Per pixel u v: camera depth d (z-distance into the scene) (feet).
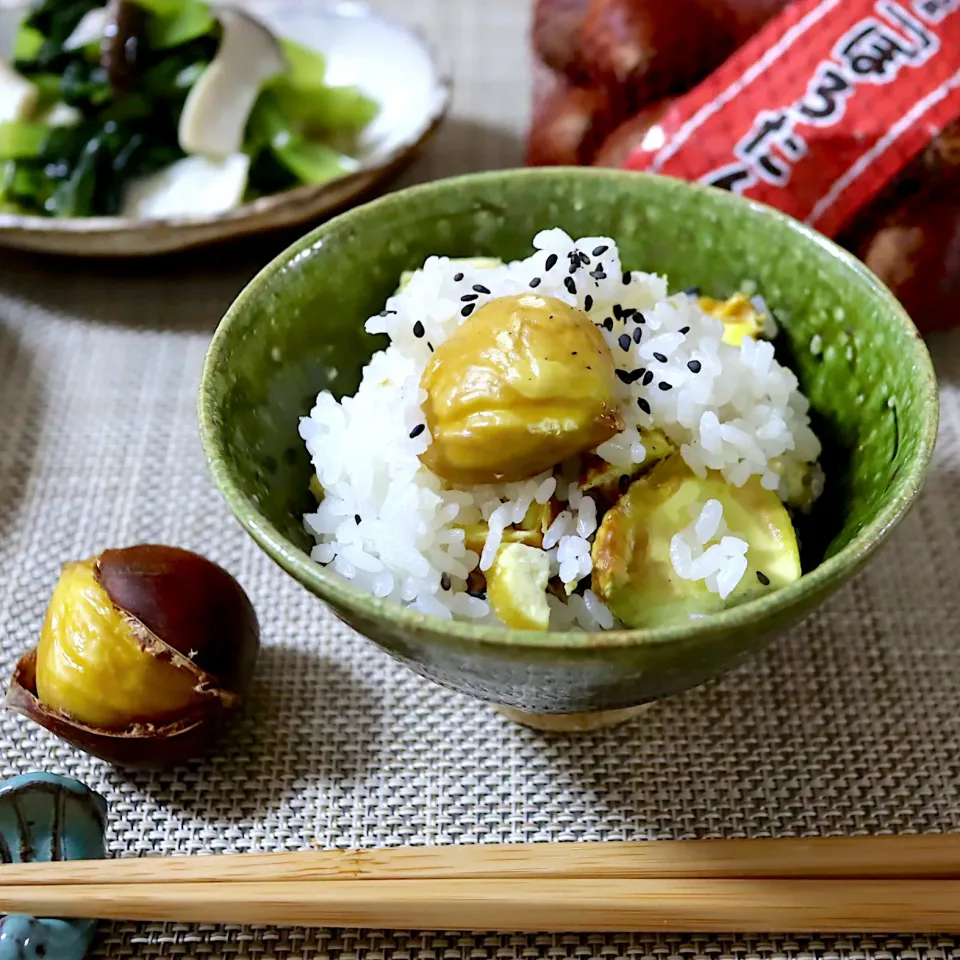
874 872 1.06
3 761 1.15
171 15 1.45
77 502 1.28
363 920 1.06
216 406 1.06
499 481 1.06
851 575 1.00
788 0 1.33
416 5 1.91
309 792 1.13
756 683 1.17
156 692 1.09
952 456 1.29
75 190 1.43
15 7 1.57
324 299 1.14
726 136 1.29
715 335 1.12
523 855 1.07
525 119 1.63
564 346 1.04
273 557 1.01
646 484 1.08
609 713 1.13
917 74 1.27
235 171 1.42
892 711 1.16
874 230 1.30
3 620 1.21
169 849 1.11
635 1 1.34
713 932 1.07
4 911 1.05
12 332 1.42
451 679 1.03
